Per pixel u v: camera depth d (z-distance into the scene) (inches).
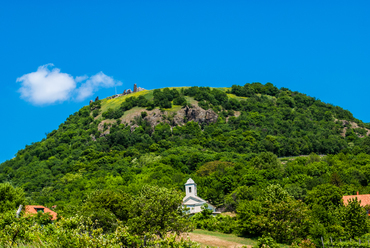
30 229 1122.0
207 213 2610.7
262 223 2033.7
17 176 5787.4
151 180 4092.0
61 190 4311.0
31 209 2650.1
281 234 1972.2
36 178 5226.4
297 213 1989.4
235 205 3115.2
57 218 2134.6
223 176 3836.1
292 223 1948.8
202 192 3622.0
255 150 6043.3
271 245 1409.9
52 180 5064.0
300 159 4904.0
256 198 2918.3
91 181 4416.8
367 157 4933.6
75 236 997.8
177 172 4547.2
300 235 1923.0
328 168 4200.3
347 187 3331.7
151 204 1624.0
